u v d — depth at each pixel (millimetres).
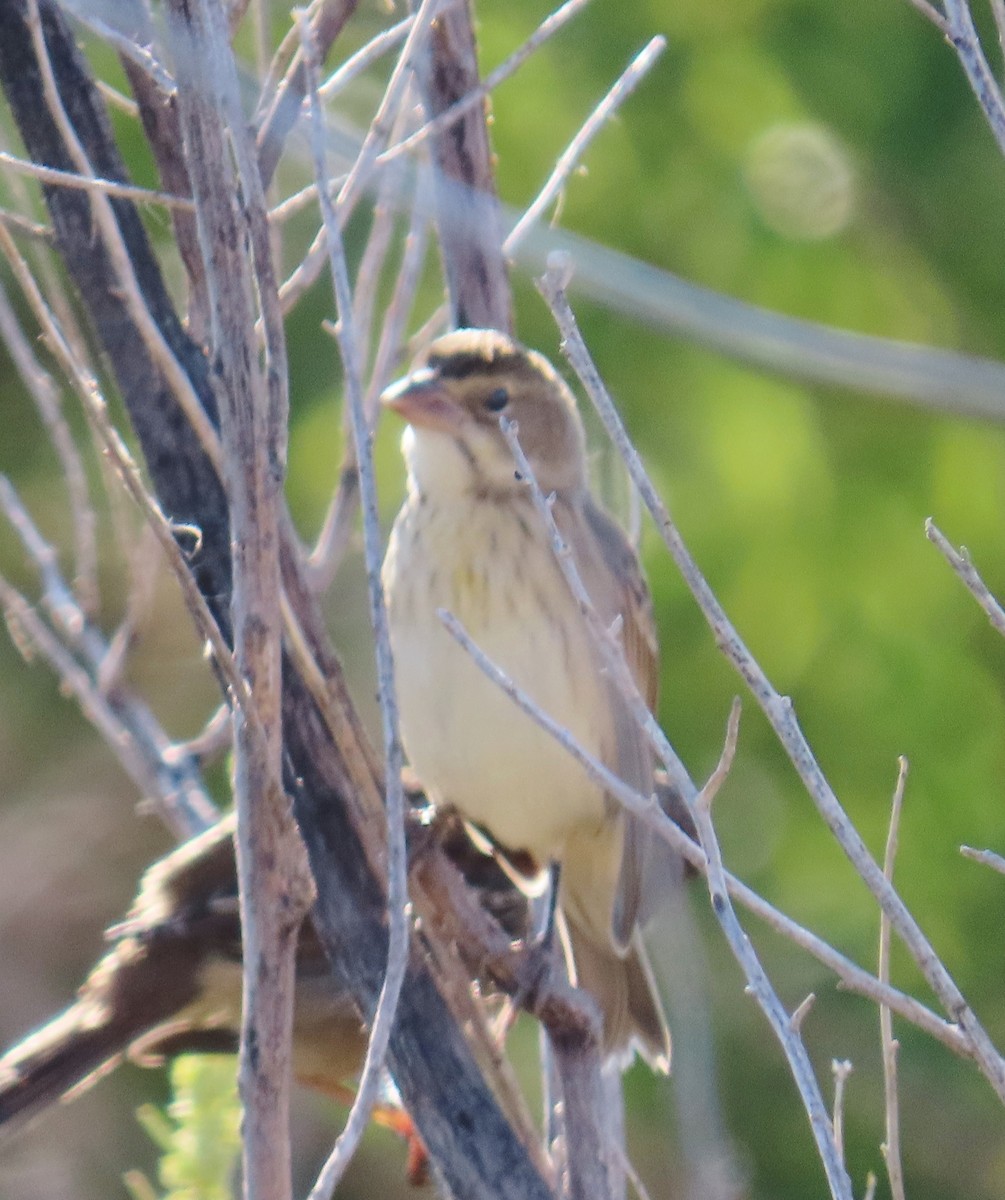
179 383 6629
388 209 8219
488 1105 6645
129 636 9648
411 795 10477
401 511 9367
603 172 15633
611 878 9531
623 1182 7125
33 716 17766
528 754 9109
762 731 15258
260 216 6035
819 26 15898
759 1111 14852
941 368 7895
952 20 6836
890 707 15211
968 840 15062
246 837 5953
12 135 10305
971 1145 14789
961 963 14906
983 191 15852
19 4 7266
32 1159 15680
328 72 10453
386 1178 15664
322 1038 10461
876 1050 14898
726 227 15805
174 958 10344
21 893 17406
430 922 7238
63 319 7969
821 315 15859
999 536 15516
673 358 15273
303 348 15586
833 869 15078
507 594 9109
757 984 5867
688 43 15875
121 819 17797
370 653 14703
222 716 10102
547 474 9258
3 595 9633
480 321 9320
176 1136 8180
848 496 15469
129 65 7188
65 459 9359
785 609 15211
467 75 8672
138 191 6742
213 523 7062
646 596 9812
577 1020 7172
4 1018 17031
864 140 15898
